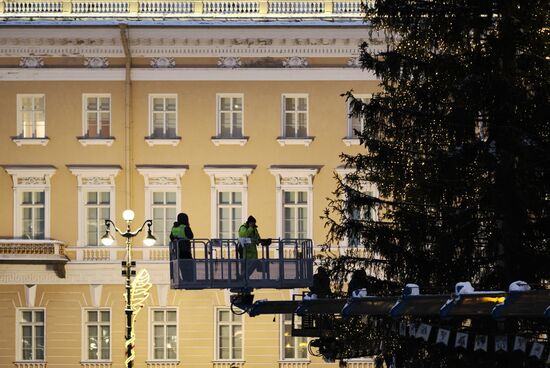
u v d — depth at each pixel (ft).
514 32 225.15
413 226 237.25
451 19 233.55
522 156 221.66
